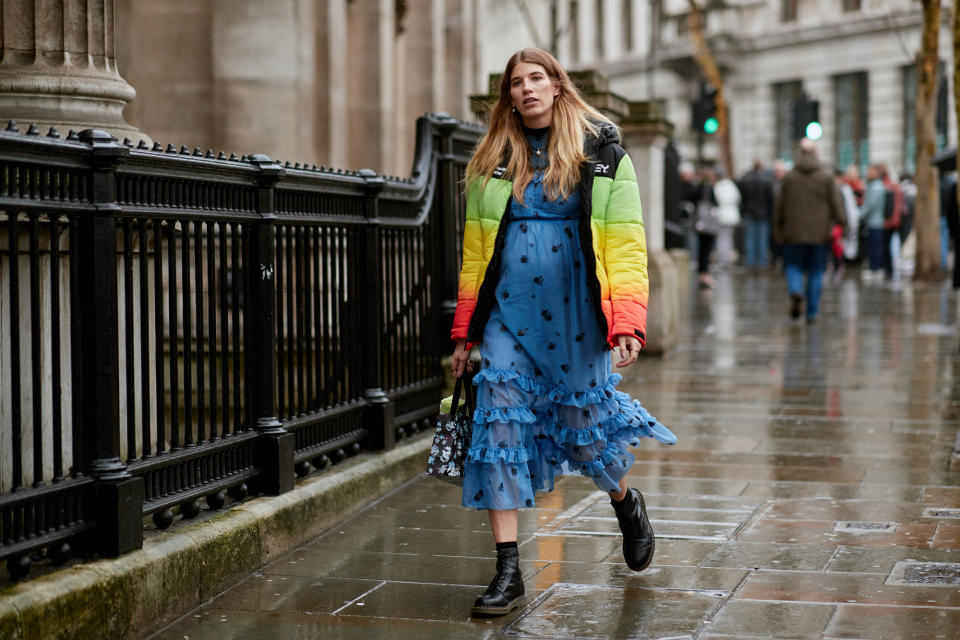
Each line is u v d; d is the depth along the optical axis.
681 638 3.91
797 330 14.30
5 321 4.44
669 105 51.28
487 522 5.49
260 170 5.03
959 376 10.12
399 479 6.21
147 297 4.37
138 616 3.97
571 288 4.23
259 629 4.07
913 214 26.62
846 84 44.06
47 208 3.82
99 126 5.39
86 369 4.02
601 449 4.32
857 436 7.48
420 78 16.00
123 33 10.53
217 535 4.48
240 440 4.93
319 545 5.11
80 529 3.93
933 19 21.62
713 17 47.22
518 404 4.21
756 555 4.86
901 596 4.28
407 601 4.34
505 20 30.69
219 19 10.49
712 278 24.92
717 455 6.95
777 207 15.15
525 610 4.22
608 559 4.85
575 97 4.27
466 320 4.31
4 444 4.46
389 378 6.54
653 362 11.38
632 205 4.22
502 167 4.27
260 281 5.08
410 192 6.81
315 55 11.59
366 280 6.21
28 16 5.34
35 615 3.54
